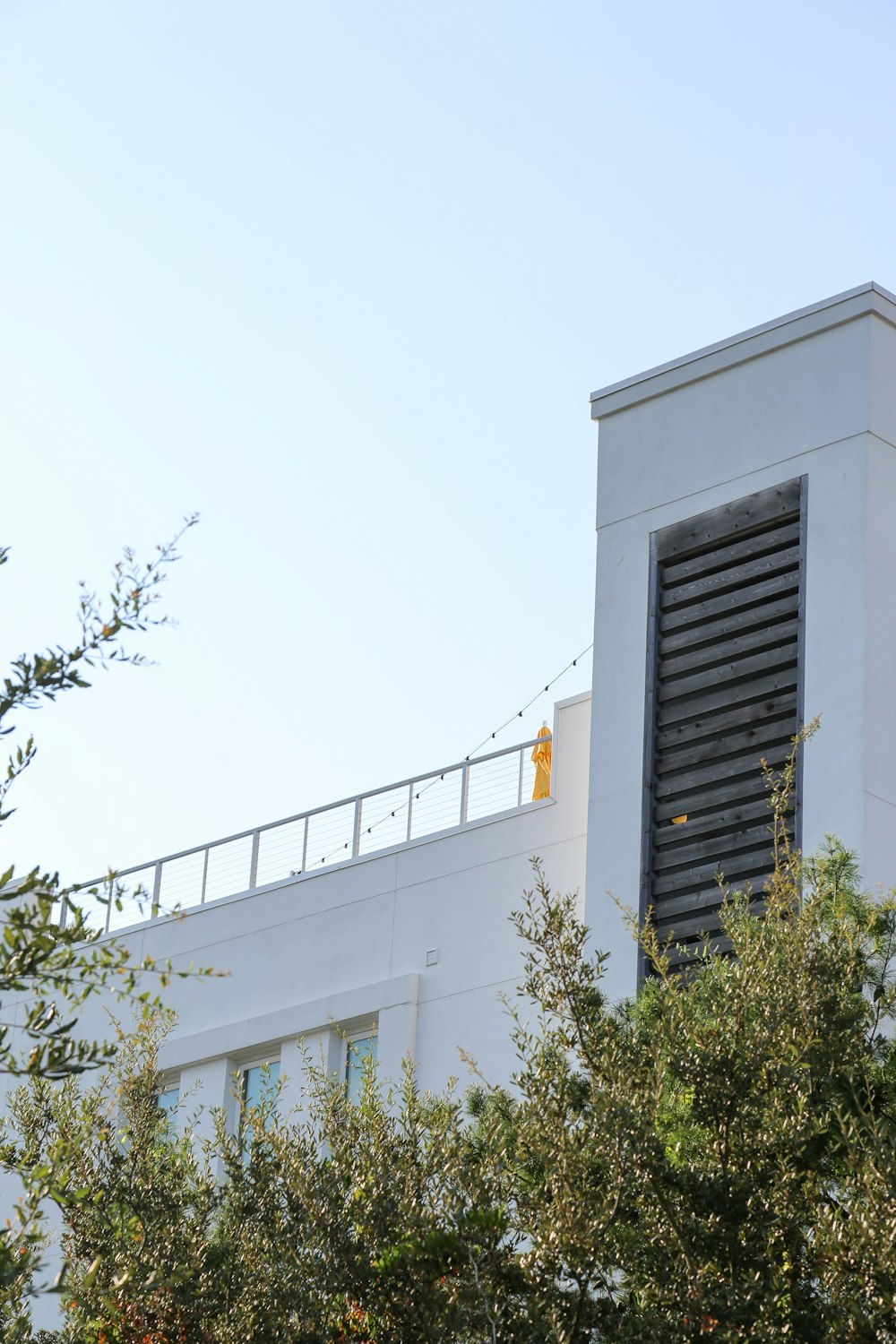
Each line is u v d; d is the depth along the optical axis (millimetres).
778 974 11664
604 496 20438
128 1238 13000
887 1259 10023
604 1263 10852
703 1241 10625
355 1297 11797
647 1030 12109
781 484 19031
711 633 19047
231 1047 22141
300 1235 12516
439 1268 11188
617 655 19688
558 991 11969
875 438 18703
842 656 17922
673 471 19984
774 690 18359
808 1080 11250
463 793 21859
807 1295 10609
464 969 20547
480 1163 11844
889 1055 12016
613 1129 10797
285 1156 12852
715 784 18547
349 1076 21016
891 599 18297
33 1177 8680
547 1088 11422
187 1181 14328
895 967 13031
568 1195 10703
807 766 17781
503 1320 10984
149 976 23500
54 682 8164
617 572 20016
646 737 19094
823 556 18453
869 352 18922
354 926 21797
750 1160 10945
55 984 8320
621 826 18953
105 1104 17781
